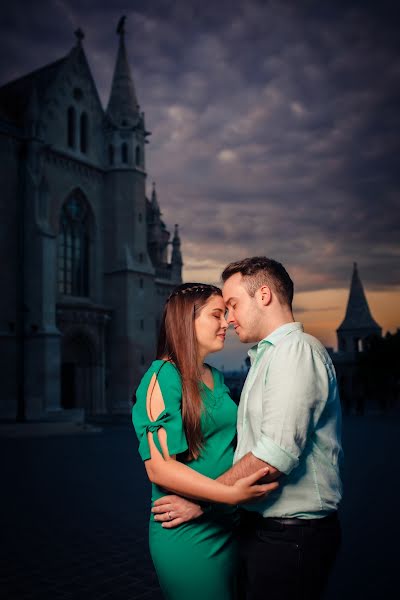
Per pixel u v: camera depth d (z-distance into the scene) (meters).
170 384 2.19
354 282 86.44
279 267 2.27
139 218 44.12
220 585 2.17
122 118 44.56
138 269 43.06
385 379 55.31
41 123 37.53
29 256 35.78
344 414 41.34
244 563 2.18
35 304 35.06
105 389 42.00
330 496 2.01
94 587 4.55
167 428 2.09
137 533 6.37
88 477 10.89
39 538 6.17
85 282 42.25
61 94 41.00
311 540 1.96
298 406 1.89
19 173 36.84
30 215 36.16
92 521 7.00
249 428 2.11
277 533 1.98
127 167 43.62
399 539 5.91
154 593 4.39
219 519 2.22
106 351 42.66
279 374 1.94
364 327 83.38
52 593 4.41
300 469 1.99
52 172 39.81
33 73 45.03
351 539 5.96
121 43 46.81
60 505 8.05
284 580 1.95
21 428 24.45
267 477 1.89
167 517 2.12
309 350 2.01
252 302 2.21
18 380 34.66
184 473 1.99
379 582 4.57
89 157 43.00
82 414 33.69
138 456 14.75
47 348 34.31
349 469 11.24
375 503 7.85
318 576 1.96
